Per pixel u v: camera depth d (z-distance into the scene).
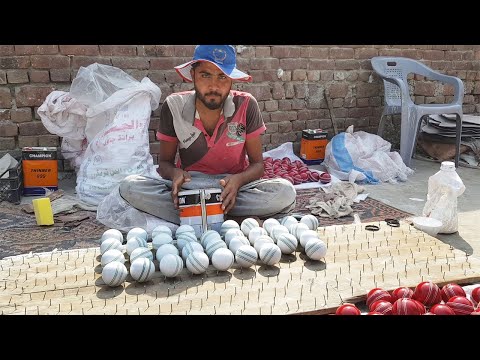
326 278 2.56
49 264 2.68
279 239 2.78
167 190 3.37
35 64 4.77
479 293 2.37
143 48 5.08
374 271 2.64
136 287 2.45
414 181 5.14
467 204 4.38
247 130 3.36
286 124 5.92
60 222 3.76
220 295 2.37
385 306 2.19
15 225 3.71
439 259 2.80
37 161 4.37
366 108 6.29
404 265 2.71
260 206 3.32
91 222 3.80
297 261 2.76
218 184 3.33
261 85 5.69
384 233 3.16
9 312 2.20
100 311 2.22
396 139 6.55
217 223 3.10
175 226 3.41
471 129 6.00
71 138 4.59
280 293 2.40
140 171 4.25
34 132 4.90
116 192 3.67
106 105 4.32
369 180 5.04
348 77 6.09
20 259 2.73
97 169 4.17
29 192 4.42
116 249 2.74
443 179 3.63
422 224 3.38
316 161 5.72
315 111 6.03
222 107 3.21
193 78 3.06
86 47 4.90
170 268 2.48
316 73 5.91
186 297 2.35
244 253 2.58
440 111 5.54
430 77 5.91
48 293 2.37
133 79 4.74
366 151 5.27
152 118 5.26
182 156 3.44
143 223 3.51
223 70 2.88
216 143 3.32
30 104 4.83
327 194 4.44
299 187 4.76
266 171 4.83
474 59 6.63
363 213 4.10
